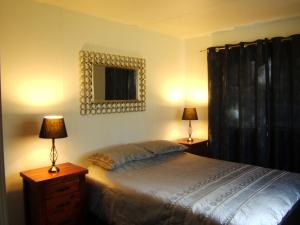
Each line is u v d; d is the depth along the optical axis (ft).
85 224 8.57
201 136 14.58
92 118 10.44
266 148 11.79
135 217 7.30
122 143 11.60
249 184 7.67
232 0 9.00
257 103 11.86
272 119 11.68
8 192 8.31
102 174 8.96
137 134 12.28
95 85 10.43
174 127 14.37
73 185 8.23
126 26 11.66
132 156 9.92
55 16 9.25
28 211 8.25
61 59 9.44
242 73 12.34
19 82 8.46
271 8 9.95
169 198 6.86
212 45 13.84
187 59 14.89
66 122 9.64
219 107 13.35
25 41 8.55
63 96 9.53
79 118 10.02
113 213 7.90
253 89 12.16
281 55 11.30
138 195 7.37
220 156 13.34
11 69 8.28
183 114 13.74
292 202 6.69
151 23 11.65
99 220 8.68
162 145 11.39
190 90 14.87
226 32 13.26
